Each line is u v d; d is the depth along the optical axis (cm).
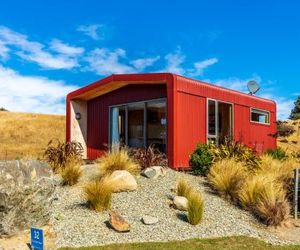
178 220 812
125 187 978
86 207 870
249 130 1758
